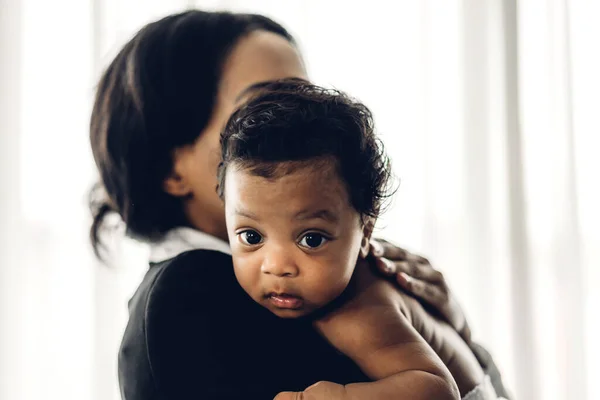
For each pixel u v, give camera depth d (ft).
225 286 2.19
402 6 6.43
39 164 5.92
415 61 6.45
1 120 5.90
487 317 6.62
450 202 6.63
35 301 5.91
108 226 3.06
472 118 6.66
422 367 1.94
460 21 6.66
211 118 2.41
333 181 1.99
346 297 2.14
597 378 6.91
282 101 2.10
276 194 1.96
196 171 2.43
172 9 5.89
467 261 6.64
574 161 6.83
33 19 5.92
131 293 5.73
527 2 6.84
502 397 2.80
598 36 6.87
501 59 6.73
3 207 5.89
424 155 6.44
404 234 6.43
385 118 6.40
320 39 6.29
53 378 5.87
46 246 5.91
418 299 2.45
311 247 2.00
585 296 6.95
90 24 5.89
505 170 6.70
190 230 2.43
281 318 2.16
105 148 2.49
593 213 6.92
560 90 6.82
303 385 2.06
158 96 2.39
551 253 6.85
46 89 5.92
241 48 2.46
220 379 2.01
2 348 5.85
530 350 6.62
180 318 2.09
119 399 5.75
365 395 1.88
